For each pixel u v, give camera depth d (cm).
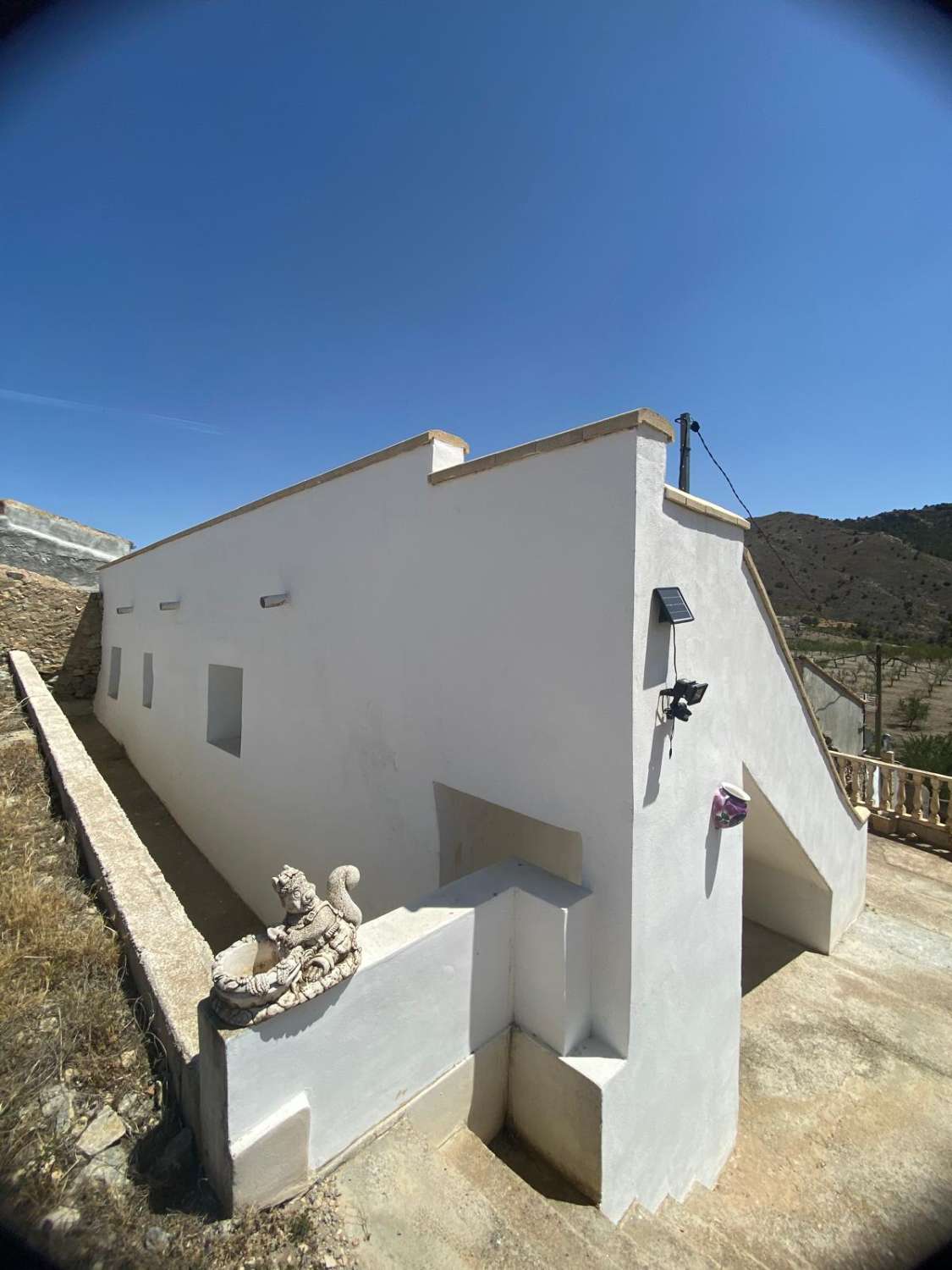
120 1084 260
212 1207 212
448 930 280
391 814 446
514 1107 319
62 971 313
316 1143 231
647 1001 306
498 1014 313
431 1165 244
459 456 420
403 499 429
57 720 738
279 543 599
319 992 221
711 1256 298
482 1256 214
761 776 436
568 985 294
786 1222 337
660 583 299
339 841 507
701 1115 363
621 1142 291
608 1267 229
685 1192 348
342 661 502
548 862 484
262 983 205
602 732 296
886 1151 391
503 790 351
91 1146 231
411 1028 267
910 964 594
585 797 306
